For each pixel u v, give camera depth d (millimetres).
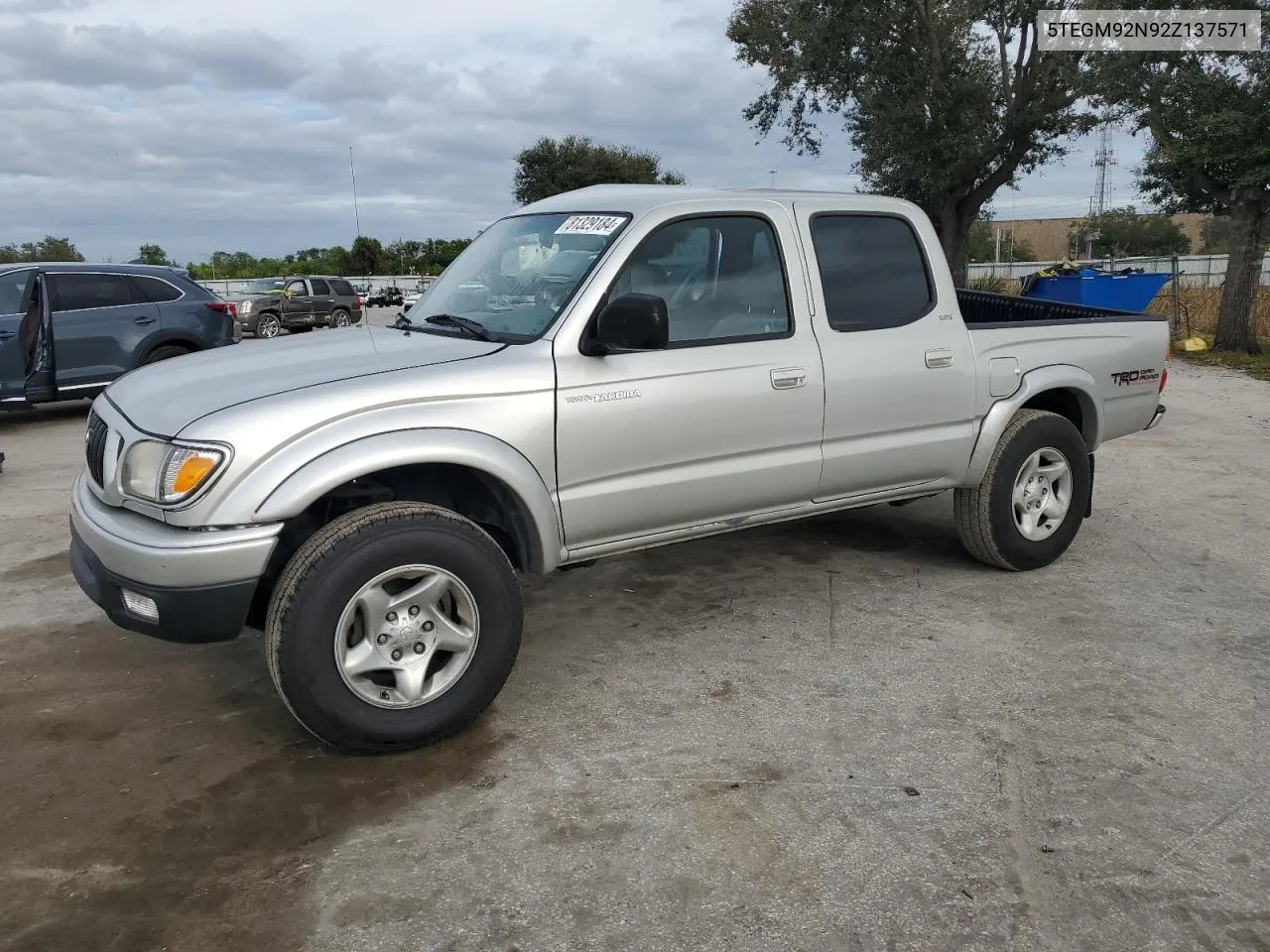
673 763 3295
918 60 19734
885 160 20844
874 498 4598
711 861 2766
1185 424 9609
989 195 21484
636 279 3797
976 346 4742
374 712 3238
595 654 4199
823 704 3705
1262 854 2791
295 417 3115
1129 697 3742
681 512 3977
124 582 3135
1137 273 16609
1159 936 2469
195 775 3244
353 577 3135
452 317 4004
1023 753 3338
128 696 3844
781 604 4746
